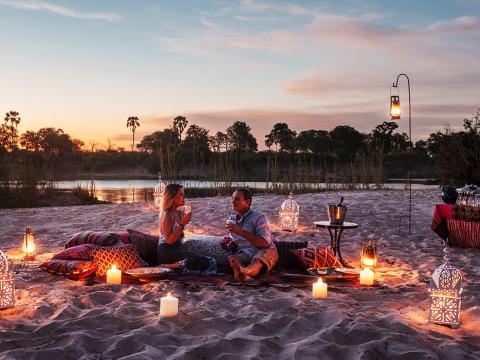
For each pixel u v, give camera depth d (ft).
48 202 64.39
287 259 22.99
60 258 21.86
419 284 20.80
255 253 21.70
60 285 19.92
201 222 37.65
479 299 18.40
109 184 126.82
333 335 14.24
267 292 19.15
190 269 22.00
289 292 19.36
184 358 12.79
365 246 22.98
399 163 140.26
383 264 24.93
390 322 15.49
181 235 22.82
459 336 14.84
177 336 14.38
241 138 152.35
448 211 30.17
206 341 13.83
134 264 22.06
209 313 16.28
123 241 23.34
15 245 30.66
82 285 19.97
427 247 29.89
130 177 158.81
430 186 92.99
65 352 13.08
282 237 32.50
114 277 19.98
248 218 21.86
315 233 34.22
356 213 42.96
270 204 48.44
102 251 21.63
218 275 21.71
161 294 18.58
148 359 12.59
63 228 37.47
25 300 17.76
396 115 33.81
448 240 30.48
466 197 30.91
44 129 176.45
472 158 56.34
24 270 22.45
